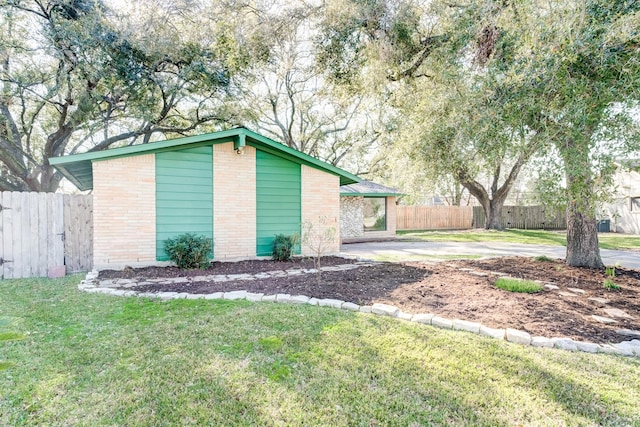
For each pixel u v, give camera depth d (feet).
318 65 38.93
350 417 7.61
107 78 37.37
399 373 9.39
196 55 40.32
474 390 8.69
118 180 23.40
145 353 10.27
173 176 25.00
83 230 24.22
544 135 14.51
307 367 9.61
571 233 25.13
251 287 17.98
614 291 17.89
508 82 15.21
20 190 47.47
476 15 23.63
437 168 36.24
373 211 59.16
